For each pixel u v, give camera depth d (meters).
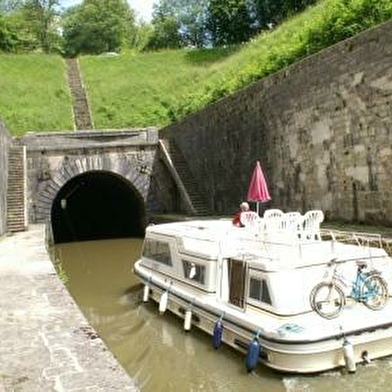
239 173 22.28
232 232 12.29
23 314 8.66
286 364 8.25
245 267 9.59
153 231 13.84
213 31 60.47
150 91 44.34
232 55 45.22
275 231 10.90
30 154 26.66
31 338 7.39
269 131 19.41
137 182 28.02
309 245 9.95
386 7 16.64
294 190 17.95
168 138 31.02
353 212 14.98
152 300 13.56
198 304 10.72
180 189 26.98
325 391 7.84
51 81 47.41
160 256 13.29
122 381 5.80
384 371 8.31
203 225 14.06
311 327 8.40
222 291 10.45
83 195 38.75
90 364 6.33
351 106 14.76
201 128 25.91
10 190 25.42
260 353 8.70
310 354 8.16
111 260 21.47
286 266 8.91
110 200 36.75
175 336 11.06
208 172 25.50
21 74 47.84
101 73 49.12
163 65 49.75
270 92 19.14
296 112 17.52
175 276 12.25
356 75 14.46
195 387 8.52
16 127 38.47
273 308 8.83
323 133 16.14
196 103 33.25
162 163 28.42
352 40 14.55
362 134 14.40
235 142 22.44
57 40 81.44
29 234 21.53
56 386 5.71
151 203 28.16
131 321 12.38
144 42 79.44
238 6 56.78
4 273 12.53
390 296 9.48
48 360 6.51
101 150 27.55
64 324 8.01
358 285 9.13
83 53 81.94
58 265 20.08
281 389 8.12
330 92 15.66
